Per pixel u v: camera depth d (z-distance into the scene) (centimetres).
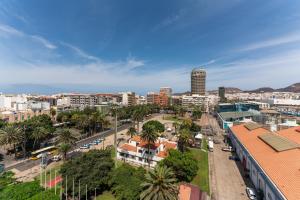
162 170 4156
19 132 8469
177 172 6041
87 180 5269
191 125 12600
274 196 4394
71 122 15288
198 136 10688
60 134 8381
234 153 9112
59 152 7675
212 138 12200
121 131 14112
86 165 5534
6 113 14162
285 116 18800
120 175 5481
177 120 19450
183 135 8731
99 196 5462
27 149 9694
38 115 14438
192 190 5272
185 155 6391
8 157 8594
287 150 5697
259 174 5469
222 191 5628
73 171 5347
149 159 7444
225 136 12738
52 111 16775
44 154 8306
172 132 13575
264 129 8875
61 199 5188
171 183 4156
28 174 6819
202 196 5228
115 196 5397
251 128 9294
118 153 8250
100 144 10688
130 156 7969
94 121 13350
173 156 6353
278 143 6259
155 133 7456
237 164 7712
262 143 6988
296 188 3950
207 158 8400
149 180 4097
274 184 4362
